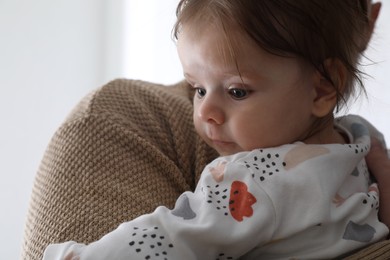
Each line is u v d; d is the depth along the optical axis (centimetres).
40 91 164
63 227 80
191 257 73
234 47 80
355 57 90
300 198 78
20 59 160
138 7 183
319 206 77
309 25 82
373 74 152
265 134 84
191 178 94
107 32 178
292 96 83
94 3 174
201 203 77
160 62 186
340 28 85
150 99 98
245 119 83
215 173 80
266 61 81
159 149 92
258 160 81
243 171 79
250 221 75
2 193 159
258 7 80
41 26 163
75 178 85
